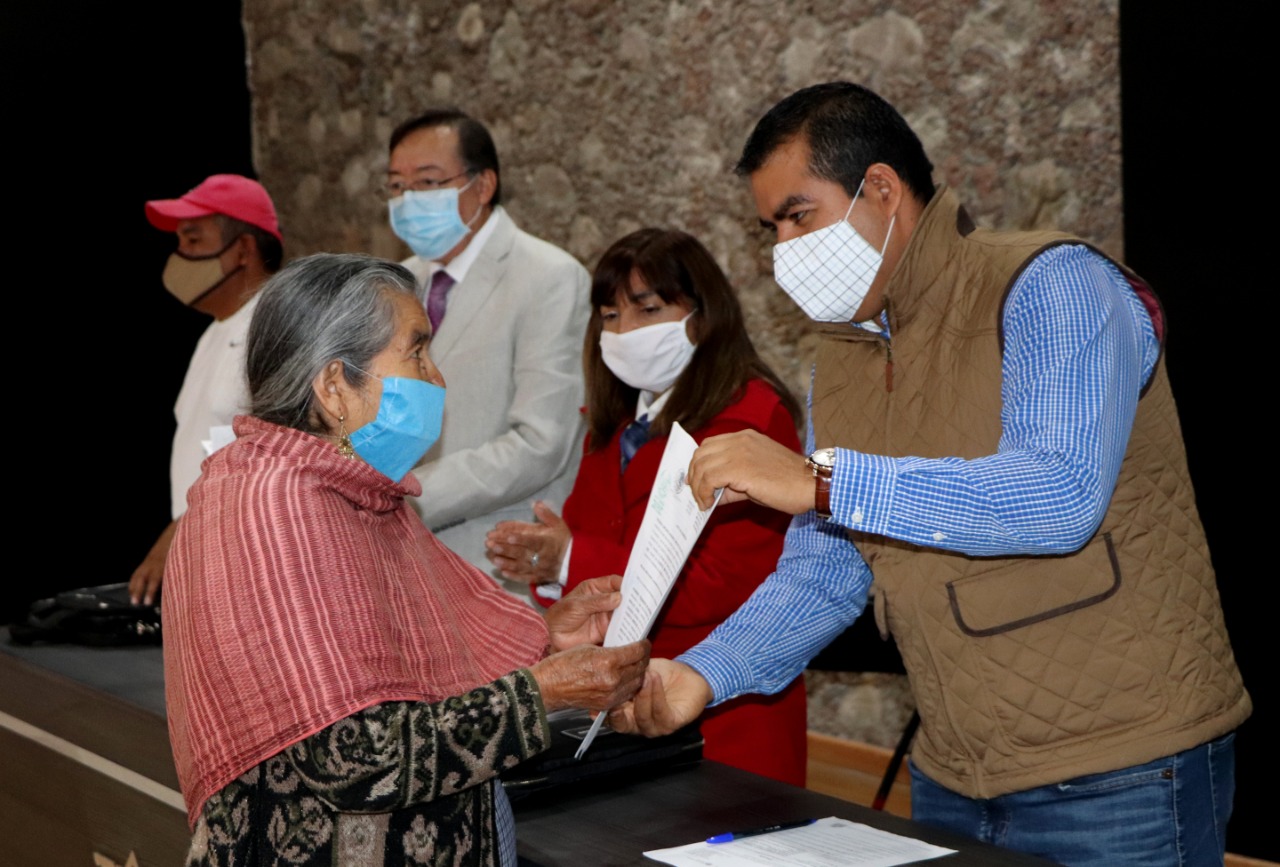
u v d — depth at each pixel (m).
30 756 2.34
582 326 2.93
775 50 3.81
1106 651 1.57
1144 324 1.63
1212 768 1.60
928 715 1.75
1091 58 3.28
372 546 1.40
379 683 1.27
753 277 3.93
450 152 2.92
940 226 1.64
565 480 2.96
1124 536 1.58
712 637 1.82
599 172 4.28
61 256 4.52
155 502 4.78
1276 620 2.74
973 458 1.59
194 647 1.29
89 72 4.59
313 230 5.14
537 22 4.36
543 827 1.56
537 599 2.49
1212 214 2.75
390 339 1.45
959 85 3.50
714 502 1.56
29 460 4.47
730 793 1.68
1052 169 3.37
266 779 1.32
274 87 5.11
